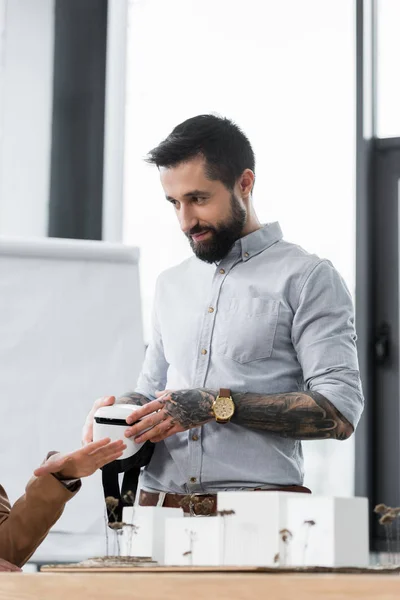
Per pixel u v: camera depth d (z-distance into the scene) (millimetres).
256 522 1439
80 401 3527
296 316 2262
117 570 1436
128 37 4395
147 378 2486
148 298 4129
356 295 4027
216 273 2365
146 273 4156
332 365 2217
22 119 4305
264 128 4148
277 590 1195
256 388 2250
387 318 4055
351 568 1328
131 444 2168
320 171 4074
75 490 1993
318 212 4062
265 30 4203
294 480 2236
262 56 4191
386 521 1479
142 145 4293
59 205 4301
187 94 4270
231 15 4254
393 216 4090
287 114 4133
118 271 3633
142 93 4336
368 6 4090
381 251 4086
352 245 4035
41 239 3629
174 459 2264
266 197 4113
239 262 2361
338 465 3943
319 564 1391
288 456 2244
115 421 2164
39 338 3562
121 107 4363
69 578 1389
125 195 4277
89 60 4391
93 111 4355
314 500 1407
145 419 2166
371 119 4109
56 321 3582
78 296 3602
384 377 4031
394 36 4121
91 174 4320
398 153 4098
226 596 1229
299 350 2266
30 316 3576
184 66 4293
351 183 4051
